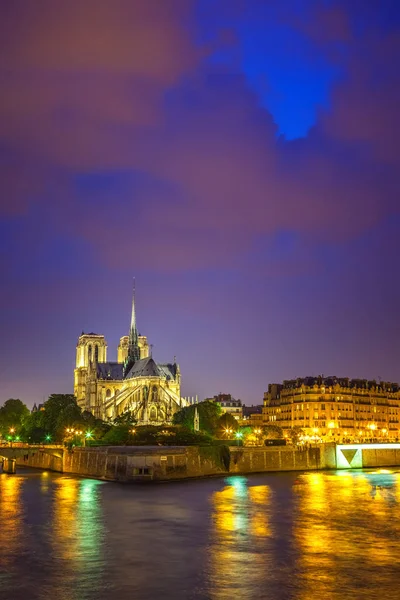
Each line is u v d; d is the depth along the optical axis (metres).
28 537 120.44
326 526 129.12
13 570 98.50
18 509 151.25
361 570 97.31
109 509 151.25
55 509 151.25
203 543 115.06
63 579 94.00
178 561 103.00
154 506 155.75
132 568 99.31
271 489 188.38
